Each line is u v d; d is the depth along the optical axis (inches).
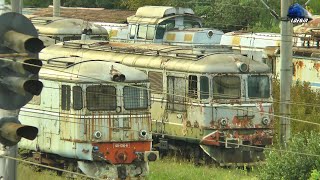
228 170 1998.0
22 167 1776.6
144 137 1836.9
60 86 1829.5
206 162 2100.1
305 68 2672.2
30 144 1926.7
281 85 1897.1
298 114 2203.5
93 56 2255.2
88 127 1791.3
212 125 2054.6
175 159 2084.2
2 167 855.1
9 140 677.3
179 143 2170.3
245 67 2079.2
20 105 680.4
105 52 2265.0
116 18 3695.9
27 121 1927.9
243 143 2070.6
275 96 2353.6
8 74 669.9
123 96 1818.4
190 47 2256.4
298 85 2368.4
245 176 1910.7
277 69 2785.4
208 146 2063.2
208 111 2052.2
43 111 1879.9
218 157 2068.2
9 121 689.0
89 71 1808.6
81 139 1791.3
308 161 1630.2
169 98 2134.6
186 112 2092.8
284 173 1637.6
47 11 3794.3
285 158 1648.6
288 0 1871.3
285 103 1895.9
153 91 2127.2
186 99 2089.1
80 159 1807.3
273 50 2815.0
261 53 2930.6
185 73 2082.9
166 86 2137.1
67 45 2341.3
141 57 2204.7
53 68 1867.6
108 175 1814.7
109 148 1807.3
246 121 2078.0
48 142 1871.3
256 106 2090.3
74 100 1800.0
